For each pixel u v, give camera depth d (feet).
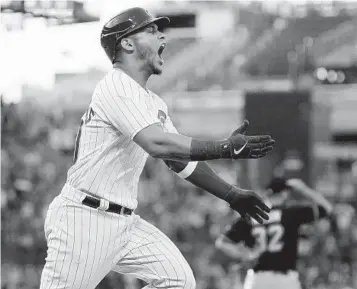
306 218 73.10
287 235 72.64
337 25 188.14
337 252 148.46
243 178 159.43
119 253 44.73
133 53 43.83
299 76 171.83
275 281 71.97
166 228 158.92
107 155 43.16
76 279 43.37
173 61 219.41
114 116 41.81
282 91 155.53
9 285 134.21
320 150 174.60
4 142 152.46
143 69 44.21
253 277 72.90
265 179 156.56
